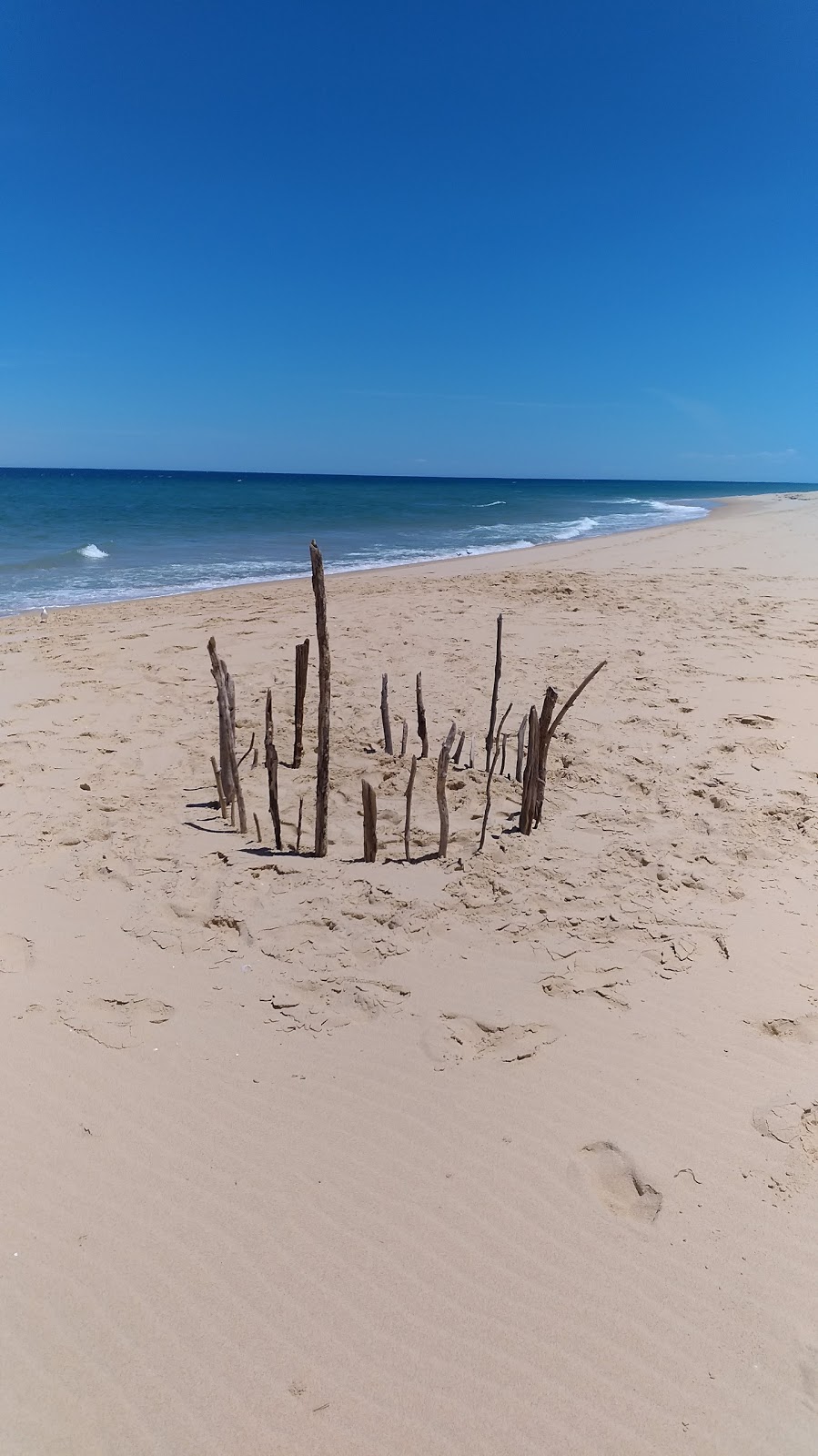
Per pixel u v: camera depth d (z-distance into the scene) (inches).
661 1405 80.5
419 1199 101.5
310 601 478.0
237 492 2561.5
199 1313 89.3
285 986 137.3
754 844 176.6
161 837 183.2
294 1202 101.4
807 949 144.2
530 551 795.4
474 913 154.3
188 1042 126.4
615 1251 94.9
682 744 229.8
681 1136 109.1
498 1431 78.7
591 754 223.9
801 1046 124.0
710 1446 77.2
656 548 767.7
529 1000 133.5
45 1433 78.9
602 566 627.5
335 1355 85.2
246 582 601.0
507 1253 95.0
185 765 223.8
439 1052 123.7
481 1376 83.0
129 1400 81.7
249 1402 81.3
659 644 346.3
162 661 336.5
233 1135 111.0
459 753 217.3
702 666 309.3
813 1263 92.9
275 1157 107.7
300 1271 93.3
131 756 230.5
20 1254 95.5
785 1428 78.3
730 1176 103.6
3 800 202.2
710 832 181.8
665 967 140.3
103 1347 86.3
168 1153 108.5
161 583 603.2
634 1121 111.7
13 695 289.6
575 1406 80.5
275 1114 114.0
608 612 422.0
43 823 189.9
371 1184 103.7
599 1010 131.4
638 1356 84.5
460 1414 80.0
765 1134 109.2
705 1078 118.3
